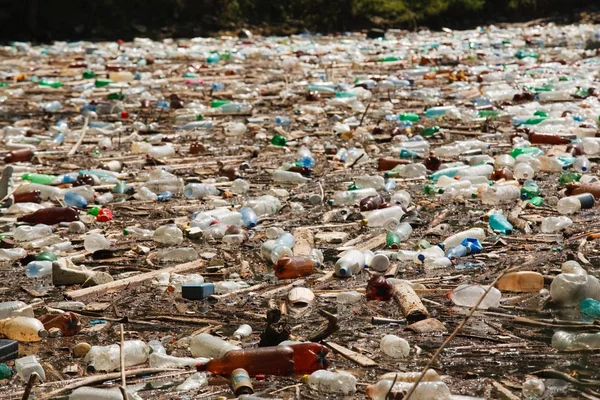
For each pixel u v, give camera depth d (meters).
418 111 18.58
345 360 6.52
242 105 19.39
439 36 38.47
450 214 10.60
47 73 26.50
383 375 6.11
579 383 6.01
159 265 9.02
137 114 19.05
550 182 12.09
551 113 16.91
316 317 7.40
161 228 9.77
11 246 9.78
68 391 6.10
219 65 28.02
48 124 18.05
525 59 27.69
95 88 22.95
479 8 44.16
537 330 7.00
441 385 5.75
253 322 7.32
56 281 8.52
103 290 8.25
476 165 12.80
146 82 23.97
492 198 11.00
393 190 11.91
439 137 15.66
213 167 13.77
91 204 11.66
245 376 6.03
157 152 14.73
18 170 13.62
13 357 6.75
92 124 17.48
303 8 42.28
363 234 9.87
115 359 6.54
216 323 7.30
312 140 15.82
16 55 31.80
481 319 7.24
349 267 8.41
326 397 5.91
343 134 15.85
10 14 37.47
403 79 23.27
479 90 20.83
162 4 40.06
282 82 23.56
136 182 12.81
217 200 11.57
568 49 31.39
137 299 8.00
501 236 9.59
